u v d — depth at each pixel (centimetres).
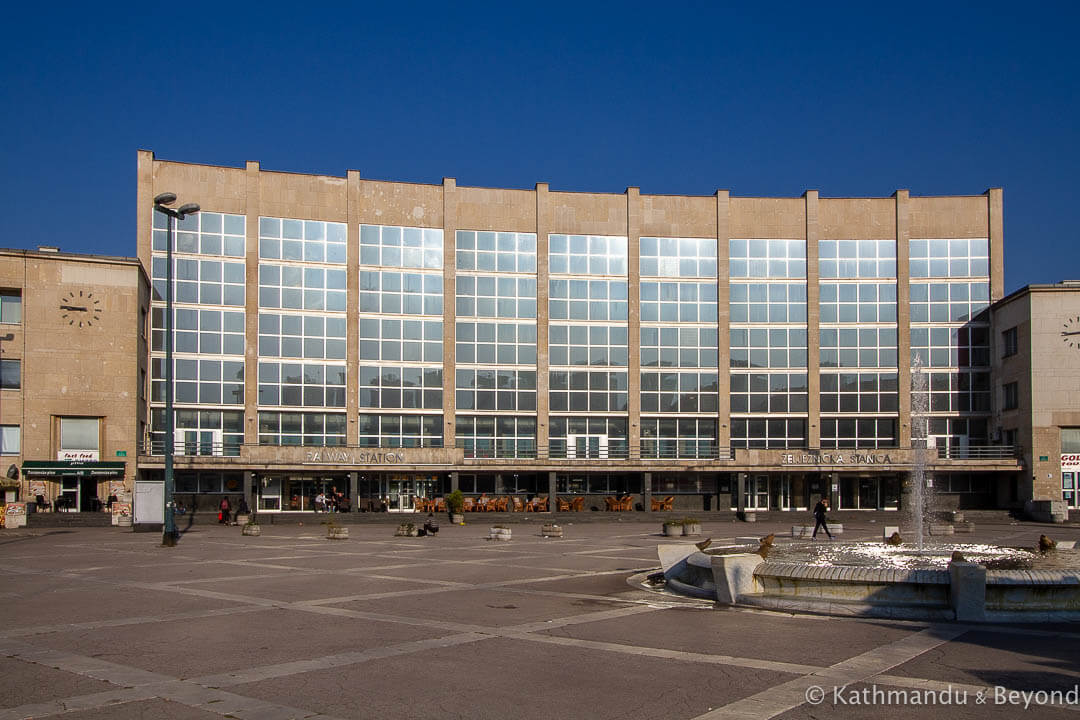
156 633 1428
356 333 6216
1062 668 1174
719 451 6525
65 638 1382
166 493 3481
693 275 6612
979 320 6606
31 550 3253
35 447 5191
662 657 1246
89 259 5366
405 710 973
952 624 1508
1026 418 6125
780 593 1742
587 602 1812
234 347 6025
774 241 6650
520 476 6347
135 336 5438
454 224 6438
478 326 6431
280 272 6138
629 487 6481
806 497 6544
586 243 6581
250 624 1520
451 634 1427
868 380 6600
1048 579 1557
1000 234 6594
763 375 6612
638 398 6519
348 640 1371
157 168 5959
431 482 6138
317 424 6166
